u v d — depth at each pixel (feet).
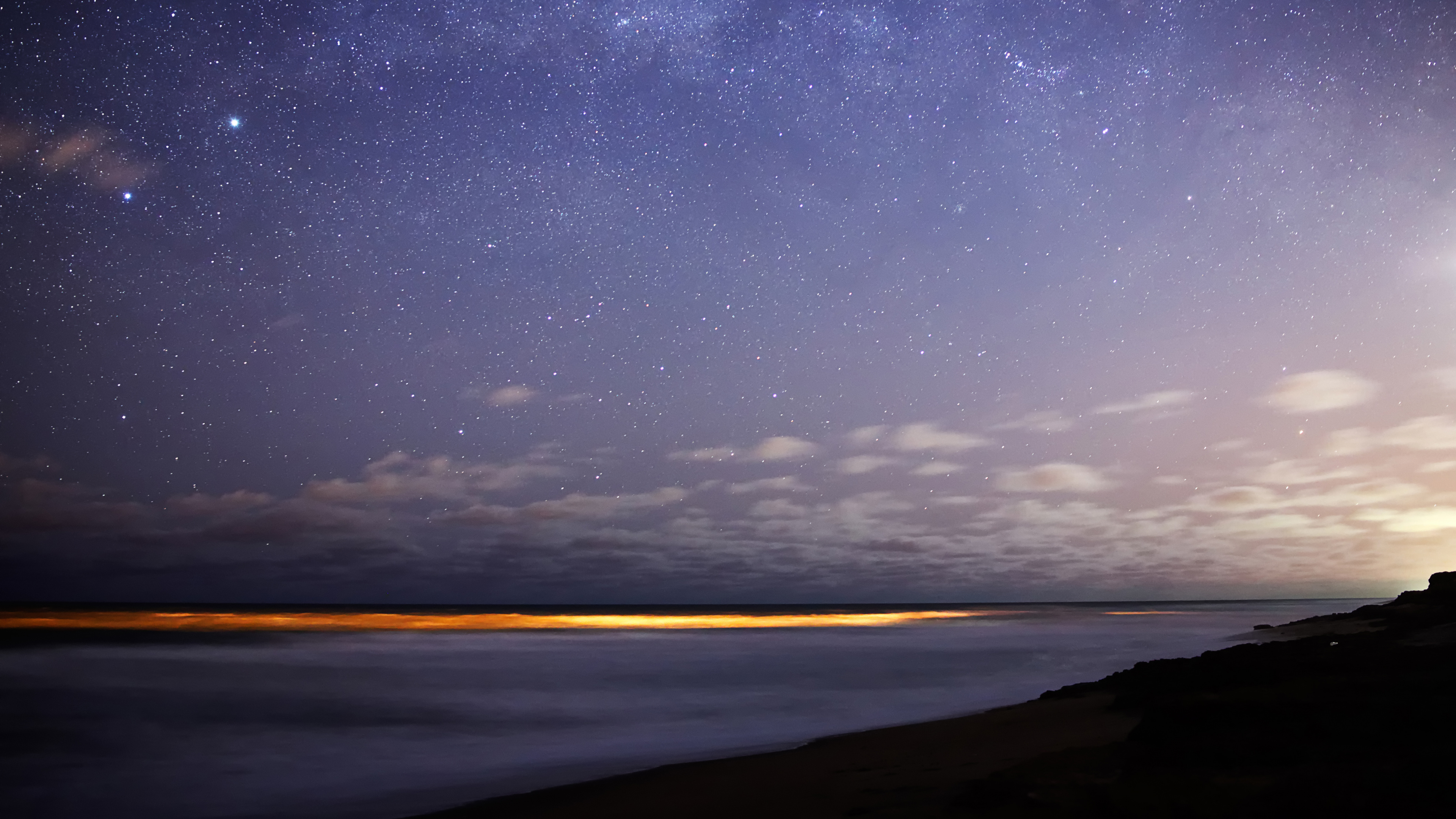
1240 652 54.85
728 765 42.14
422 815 36.09
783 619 300.40
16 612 249.96
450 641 157.79
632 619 310.45
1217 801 21.83
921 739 45.03
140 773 49.08
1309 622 121.60
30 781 47.29
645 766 46.19
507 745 56.24
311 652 127.13
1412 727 26.53
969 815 24.27
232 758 53.21
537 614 379.76
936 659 117.08
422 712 71.51
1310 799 20.90
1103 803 23.04
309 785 45.11
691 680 94.27
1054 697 57.47
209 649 129.08
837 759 40.63
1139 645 136.77
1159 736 29.50
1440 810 19.53
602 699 79.36
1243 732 28.12
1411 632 53.83
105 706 74.33
